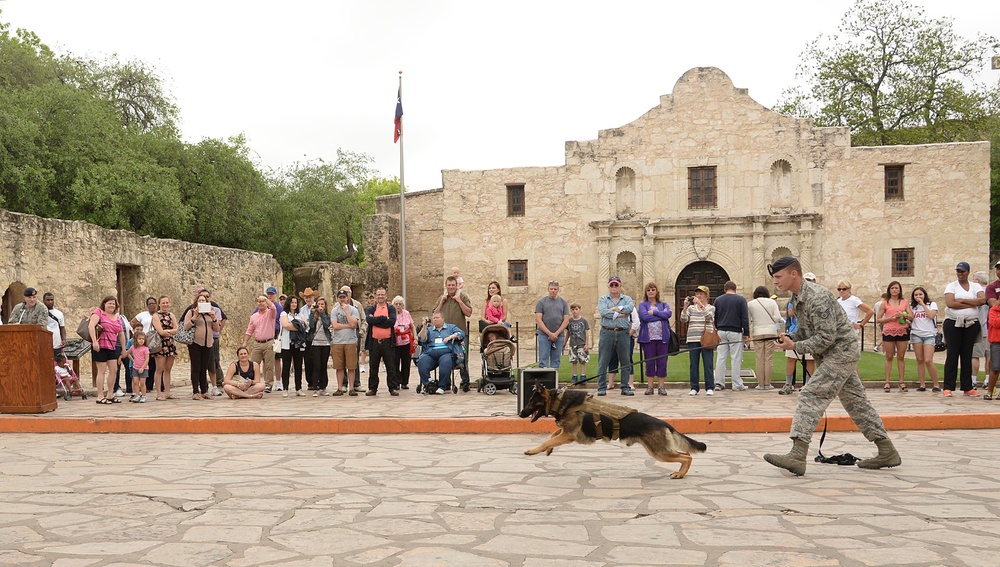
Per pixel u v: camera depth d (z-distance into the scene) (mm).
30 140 24406
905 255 29609
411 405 12258
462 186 32812
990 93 37312
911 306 13844
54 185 26062
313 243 38469
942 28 37281
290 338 14648
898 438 8969
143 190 27891
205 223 34344
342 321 14266
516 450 8375
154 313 14477
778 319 14828
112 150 27859
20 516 5477
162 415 11109
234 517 5406
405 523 5219
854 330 6844
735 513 5406
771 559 4340
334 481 6684
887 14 37719
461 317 14805
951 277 29031
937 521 5141
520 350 31844
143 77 34406
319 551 4582
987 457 7652
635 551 4523
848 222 29812
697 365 13922
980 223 28875
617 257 31734
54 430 10273
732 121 30766
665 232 31078
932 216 29219
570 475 6906
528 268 32188
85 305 20781
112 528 5137
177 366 24344
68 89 26547
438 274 42156
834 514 5344
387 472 7105
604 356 13984
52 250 19594
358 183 44719
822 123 39188
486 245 32562
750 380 16250
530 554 4488
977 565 4211
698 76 31047
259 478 6836
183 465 7543
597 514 5434
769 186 30531
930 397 12680
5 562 4402
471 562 4348
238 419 10047
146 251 23703
